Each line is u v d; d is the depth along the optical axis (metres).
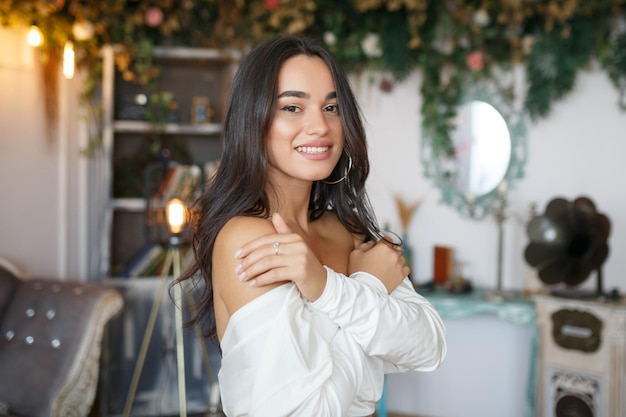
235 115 1.28
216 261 1.25
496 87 3.80
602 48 3.51
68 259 3.82
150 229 3.69
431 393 4.04
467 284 3.66
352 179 1.49
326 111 1.28
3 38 3.43
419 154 3.95
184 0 3.67
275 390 1.11
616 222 3.69
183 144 4.02
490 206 3.85
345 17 3.72
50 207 3.72
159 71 3.79
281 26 3.73
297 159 1.26
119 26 3.68
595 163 3.71
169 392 3.64
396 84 3.94
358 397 1.27
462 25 3.62
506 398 3.94
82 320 2.86
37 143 3.63
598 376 3.09
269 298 1.16
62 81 3.72
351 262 1.41
